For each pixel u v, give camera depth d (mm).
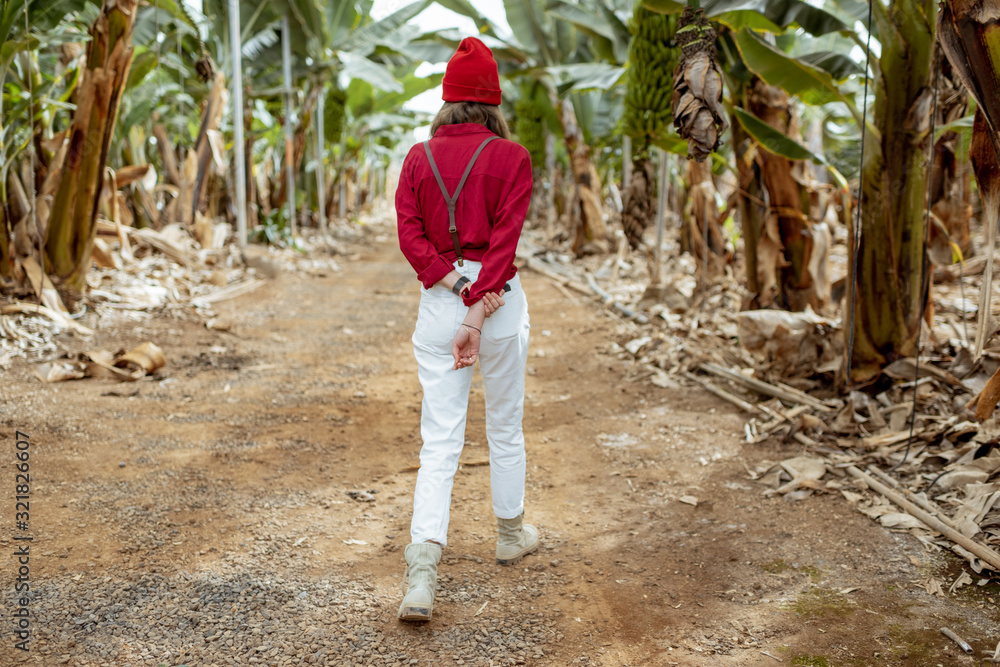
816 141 10250
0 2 4508
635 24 5312
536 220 18656
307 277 9734
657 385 4578
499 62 10844
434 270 1998
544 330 6523
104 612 2014
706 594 2246
